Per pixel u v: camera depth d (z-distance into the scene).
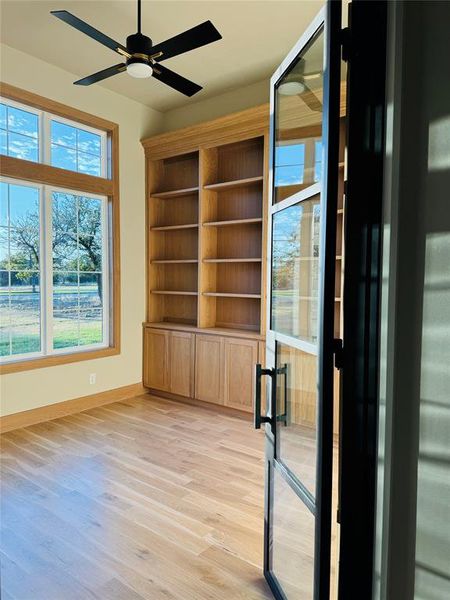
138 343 4.86
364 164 0.99
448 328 0.88
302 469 1.47
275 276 1.78
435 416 0.91
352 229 1.00
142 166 4.82
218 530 2.23
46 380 3.93
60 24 3.21
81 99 4.12
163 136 4.52
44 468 2.93
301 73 1.46
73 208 4.23
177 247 4.97
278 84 1.73
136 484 2.72
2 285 3.68
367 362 1.01
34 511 2.38
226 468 2.97
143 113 4.79
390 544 0.98
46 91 3.82
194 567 1.94
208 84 4.23
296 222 1.54
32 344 3.91
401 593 0.97
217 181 4.52
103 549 2.06
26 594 1.76
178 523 2.29
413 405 0.94
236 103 4.38
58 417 4.02
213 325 4.57
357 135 0.99
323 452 1.14
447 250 0.88
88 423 3.88
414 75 0.91
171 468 2.96
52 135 3.99
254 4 2.92
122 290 4.65
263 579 1.86
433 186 0.89
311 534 1.39
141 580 1.85
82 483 2.72
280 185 1.73
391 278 0.95
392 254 0.95
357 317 1.01
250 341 3.94
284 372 1.69
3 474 2.84
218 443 3.43
